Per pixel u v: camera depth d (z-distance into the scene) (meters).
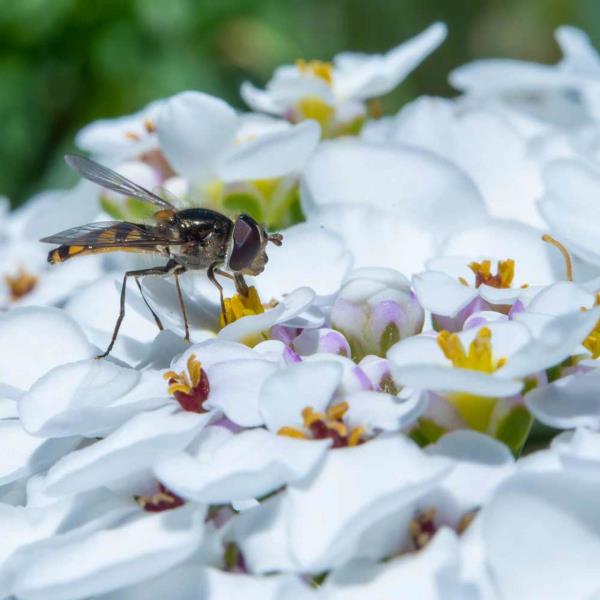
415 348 0.09
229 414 0.09
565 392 0.09
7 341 0.10
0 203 0.13
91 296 0.11
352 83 0.13
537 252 0.11
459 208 0.11
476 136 0.12
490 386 0.09
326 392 0.09
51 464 0.10
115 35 0.18
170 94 0.18
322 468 0.09
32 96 0.18
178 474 0.09
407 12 0.22
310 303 0.10
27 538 0.09
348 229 0.11
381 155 0.11
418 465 0.09
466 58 0.22
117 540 0.09
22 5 0.18
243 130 0.12
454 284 0.10
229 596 0.09
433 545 0.09
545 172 0.11
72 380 0.10
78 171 0.11
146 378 0.10
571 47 0.14
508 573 0.09
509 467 0.09
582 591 0.09
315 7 0.21
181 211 0.11
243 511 0.09
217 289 0.11
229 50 0.19
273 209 0.12
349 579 0.09
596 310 0.09
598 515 0.09
